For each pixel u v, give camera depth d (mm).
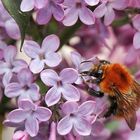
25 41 340
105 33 379
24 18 322
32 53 337
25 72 337
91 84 351
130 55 387
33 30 350
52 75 333
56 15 333
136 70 394
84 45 390
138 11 352
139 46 356
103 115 355
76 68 345
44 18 333
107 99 352
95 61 354
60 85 333
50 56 337
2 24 347
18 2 322
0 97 349
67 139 335
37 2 325
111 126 405
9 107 369
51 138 329
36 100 335
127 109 346
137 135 406
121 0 340
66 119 332
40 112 330
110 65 353
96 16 336
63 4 332
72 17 334
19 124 335
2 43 344
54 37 338
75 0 333
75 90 333
